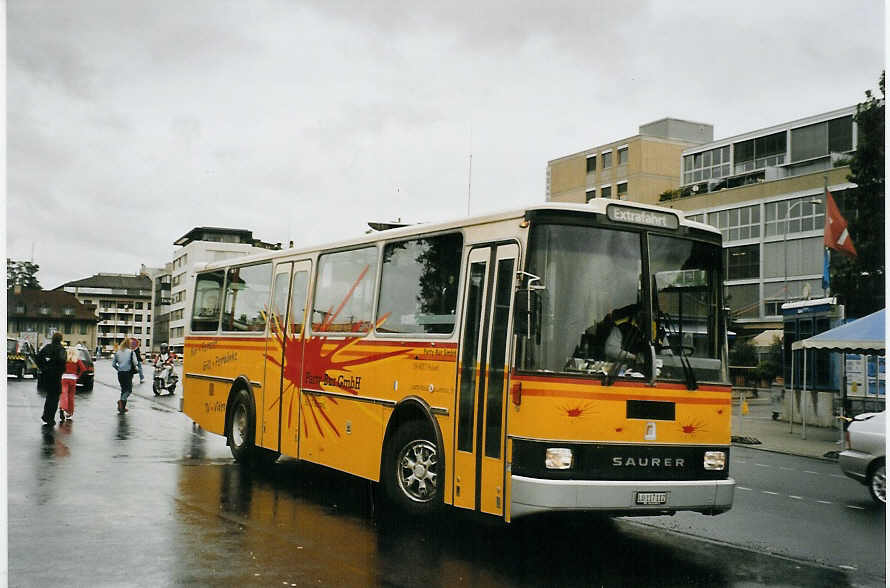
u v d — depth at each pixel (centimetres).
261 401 1228
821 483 1400
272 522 854
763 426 2648
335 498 1010
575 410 741
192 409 1458
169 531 794
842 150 5878
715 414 805
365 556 731
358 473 977
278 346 1195
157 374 3008
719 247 845
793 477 1471
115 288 17025
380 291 984
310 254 1149
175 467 1217
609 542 839
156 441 1541
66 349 1761
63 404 1833
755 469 1584
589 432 743
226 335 1361
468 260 850
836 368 2580
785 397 2867
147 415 2103
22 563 670
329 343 1067
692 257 828
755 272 6103
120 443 1482
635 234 803
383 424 939
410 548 769
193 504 933
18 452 1297
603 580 688
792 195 5903
